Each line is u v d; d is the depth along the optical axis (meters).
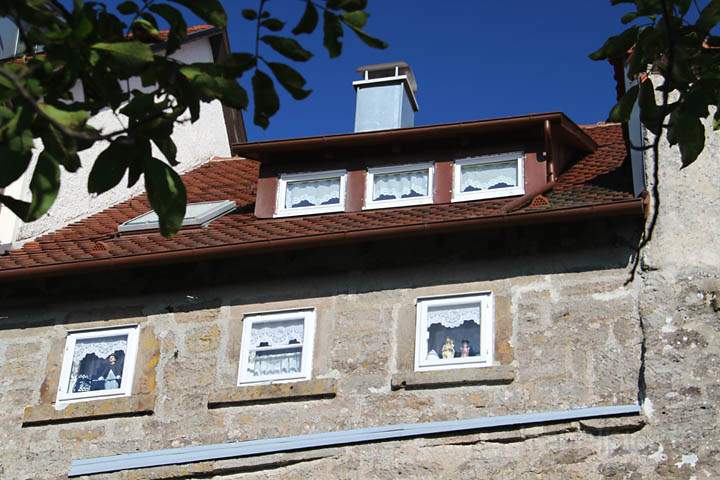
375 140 13.41
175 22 5.63
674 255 11.32
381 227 12.02
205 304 12.50
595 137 15.16
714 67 6.30
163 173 5.51
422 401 11.28
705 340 10.82
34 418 12.20
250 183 15.94
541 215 11.62
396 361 11.59
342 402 11.50
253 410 11.72
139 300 12.72
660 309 11.09
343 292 12.15
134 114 5.60
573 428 10.64
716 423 10.40
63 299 12.94
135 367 12.33
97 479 11.67
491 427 10.84
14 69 5.34
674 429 10.44
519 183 12.93
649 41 6.37
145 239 13.47
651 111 6.42
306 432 11.44
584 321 11.29
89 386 12.35
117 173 5.49
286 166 13.80
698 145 6.25
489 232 11.98
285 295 12.30
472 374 11.25
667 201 11.59
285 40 5.59
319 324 12.03
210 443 11.64
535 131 13.12
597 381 10.96
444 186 13.13
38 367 12.59
